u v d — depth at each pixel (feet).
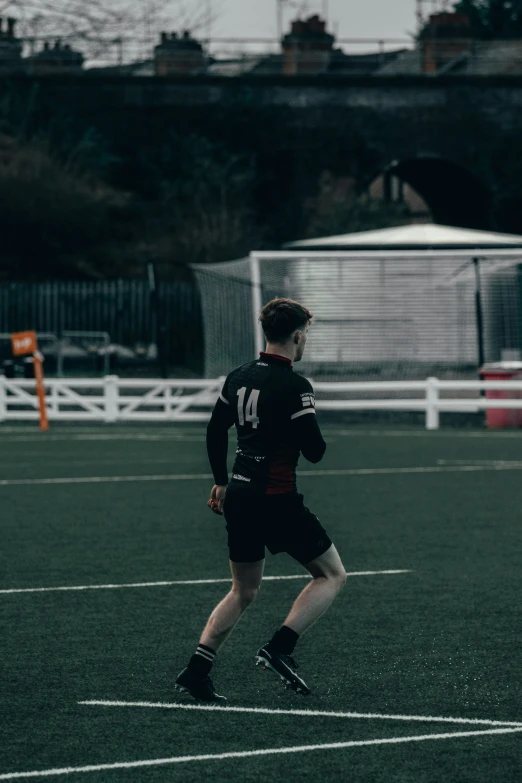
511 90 321.52
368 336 216.54
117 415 192.44
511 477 116.26
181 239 289.94
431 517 89.30
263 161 315.99
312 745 37.47
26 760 36.06
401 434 172.24
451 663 47.50
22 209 281.13
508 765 35.63
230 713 40.98
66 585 63.93
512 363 189.67
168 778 34.45
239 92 314.76
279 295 219.61
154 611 57.41
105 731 38.96
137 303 249.14
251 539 41.27
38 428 186.80
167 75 310.86
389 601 59.57
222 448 42.19
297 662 47.80
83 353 240.94
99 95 310.24
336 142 318.04
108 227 292.20
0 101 306.76
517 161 322.55
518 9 421.59
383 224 319.06
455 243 229.04
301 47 328.29
